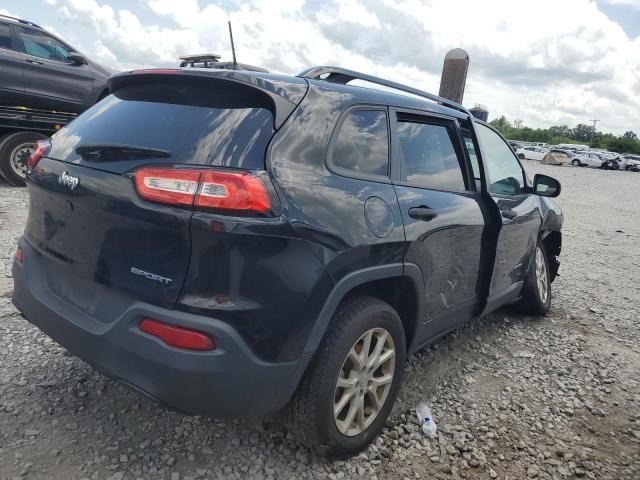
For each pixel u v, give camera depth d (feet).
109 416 9.07
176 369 6.49
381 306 8.46
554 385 12.06
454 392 11.29
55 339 7.98
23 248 8.98
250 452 8.50
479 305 12.19
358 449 8.67
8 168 26.03
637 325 16.56
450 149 11.10
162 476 7.80
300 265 6.93
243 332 6.64
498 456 9.23
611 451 9.70
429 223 9.36
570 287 20.43
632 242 32.14
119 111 8.30
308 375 7.62
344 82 9.64
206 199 6.40
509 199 13.23
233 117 7.25
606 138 368.89
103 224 7.27
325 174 7.68
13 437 8.30
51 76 26.27
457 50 23.24
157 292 6.75
